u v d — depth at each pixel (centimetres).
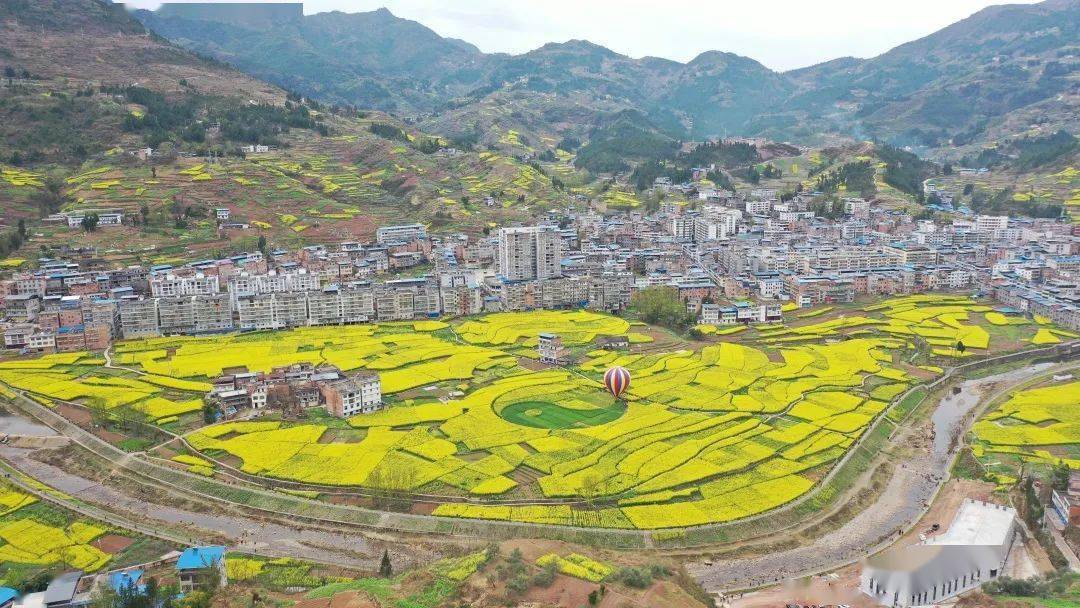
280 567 19625
